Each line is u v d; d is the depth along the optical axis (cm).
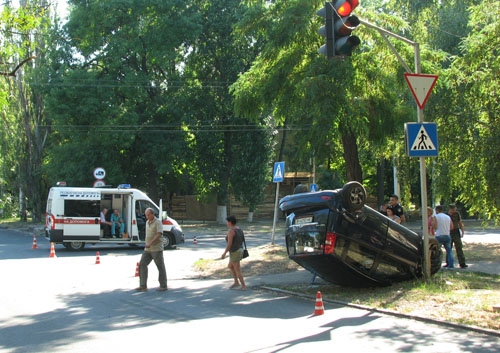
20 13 1191
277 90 1730
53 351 727
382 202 4075
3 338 806
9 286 1327
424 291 1067
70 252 2242
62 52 3566
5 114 4222
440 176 2158
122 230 2334
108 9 3534
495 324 818
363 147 2444
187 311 1004
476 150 1977
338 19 928
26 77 3675
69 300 1132
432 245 1212
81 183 3525
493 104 1931
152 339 784
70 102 3375
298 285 1266
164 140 3647
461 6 2644
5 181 4741
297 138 1822
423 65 1767
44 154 4259
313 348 720
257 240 2884
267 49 1738
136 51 3562
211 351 714
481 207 2058
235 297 1154
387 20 1734
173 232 2386
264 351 709
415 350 709
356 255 1090
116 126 3459
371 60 1695
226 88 3825
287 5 1745
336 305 1035
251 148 4031
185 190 5028
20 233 3497
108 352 718
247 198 4166
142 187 4150
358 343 746
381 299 1036
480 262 1634
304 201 1099
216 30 3806
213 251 2289
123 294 1207
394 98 1769
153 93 3800
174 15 3700
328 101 1539
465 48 1941
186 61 4034
